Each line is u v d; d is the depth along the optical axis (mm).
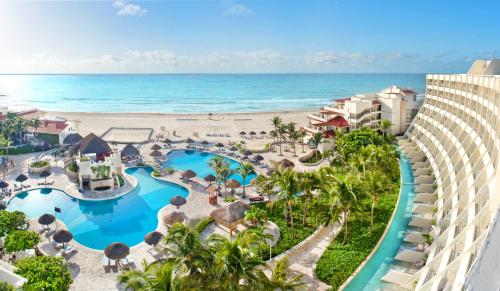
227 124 129875
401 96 96438
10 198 56969
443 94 78000
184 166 77188
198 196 57781
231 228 43531
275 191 53531
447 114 70812
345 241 40594
